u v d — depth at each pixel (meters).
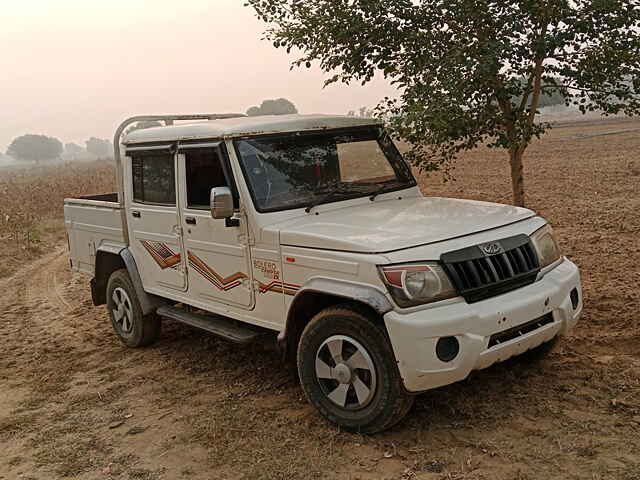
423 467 3.72
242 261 4.88
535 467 3.59
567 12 5.46
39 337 7.43
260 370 5.63
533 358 4.98
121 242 6.49
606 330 5.68
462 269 3.91
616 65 5.60
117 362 6.27
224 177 4.89
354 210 4.93
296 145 5.12
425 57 5.94
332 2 6.00
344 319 4.06
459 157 31.95
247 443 4.24
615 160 22.95
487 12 5.59
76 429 4.77
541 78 6.06
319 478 3.72
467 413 4.30
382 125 5.74
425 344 3.69
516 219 4.52
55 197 23.30
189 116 6.79
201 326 5.40
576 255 8.66
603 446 3.74
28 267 11.94
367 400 4.04
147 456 4.23
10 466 4.27
